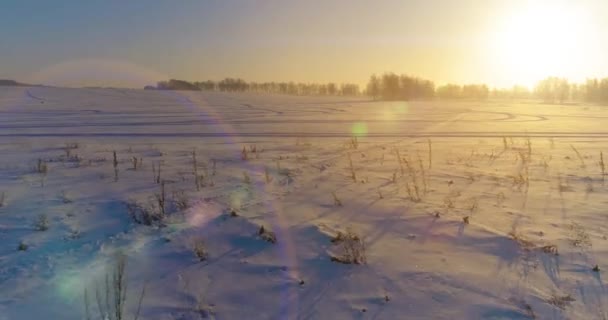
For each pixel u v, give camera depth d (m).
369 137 19.70
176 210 6.17
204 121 30.06
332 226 5.66
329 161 11.15
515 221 5.91
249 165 10.34
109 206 6.37
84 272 4.23
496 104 81.31
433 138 19.38
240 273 4.30
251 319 3.51
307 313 3.60
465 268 4.41
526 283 4.09
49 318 3.45
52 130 22.50
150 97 78.75
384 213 6.25
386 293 3.92
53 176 8.70
